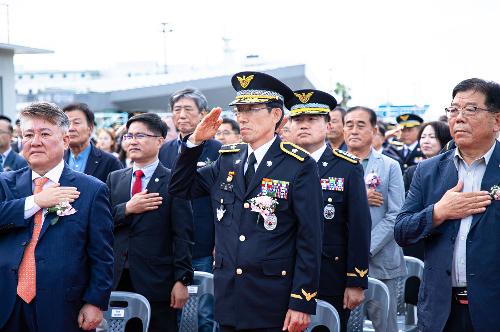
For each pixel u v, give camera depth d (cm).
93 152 587
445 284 351
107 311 431
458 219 351
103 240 374
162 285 474
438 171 374
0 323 358
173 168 392
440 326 351
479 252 340
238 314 363
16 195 376
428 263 364
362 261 459
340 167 476
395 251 551
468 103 347
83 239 370
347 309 471
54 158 374
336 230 472
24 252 362
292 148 380
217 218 381
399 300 559
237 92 383
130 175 498
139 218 475
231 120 767
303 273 362
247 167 381
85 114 578
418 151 908
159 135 493
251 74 374
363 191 470
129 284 478
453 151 378
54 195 362
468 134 348
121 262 474
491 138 352
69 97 2178
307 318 362
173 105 627
